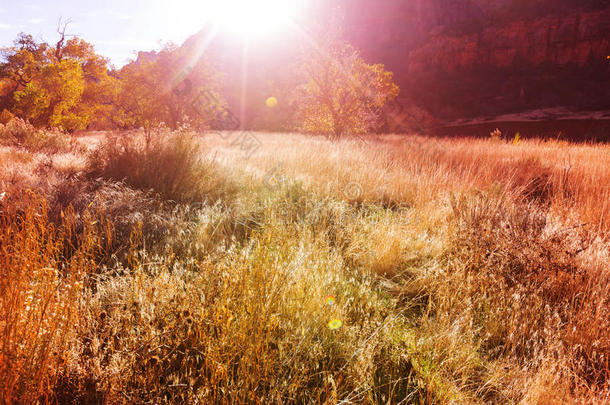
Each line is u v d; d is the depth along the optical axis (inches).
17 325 58.9
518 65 4574.3
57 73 1052.5
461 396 67.5
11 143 397.1
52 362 59.9
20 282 64.1
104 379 59.1
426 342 82.4
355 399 67.2
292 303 84.0
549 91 3873.0
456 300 97.8
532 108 3671.3
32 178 198.2
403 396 69.2
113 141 259.3
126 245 120.1
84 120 1184.2
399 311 100.0
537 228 136.2
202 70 842.8
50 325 62.4
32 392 54.5
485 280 104.9
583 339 80.9
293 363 71.5
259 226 148.8
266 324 74.8
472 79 4596.5
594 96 3597.4
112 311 76.7
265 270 86.2
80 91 1115.9
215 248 120.5
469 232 126.2
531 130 2391.7
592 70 4087.1
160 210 160.7
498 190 197.0
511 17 4958.2
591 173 240.2
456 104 4020.7
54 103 1059.3
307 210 168.7
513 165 317.1
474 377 75.7
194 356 70.1
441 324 87.0
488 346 86.7
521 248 113.9
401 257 132.6
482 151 418.3
